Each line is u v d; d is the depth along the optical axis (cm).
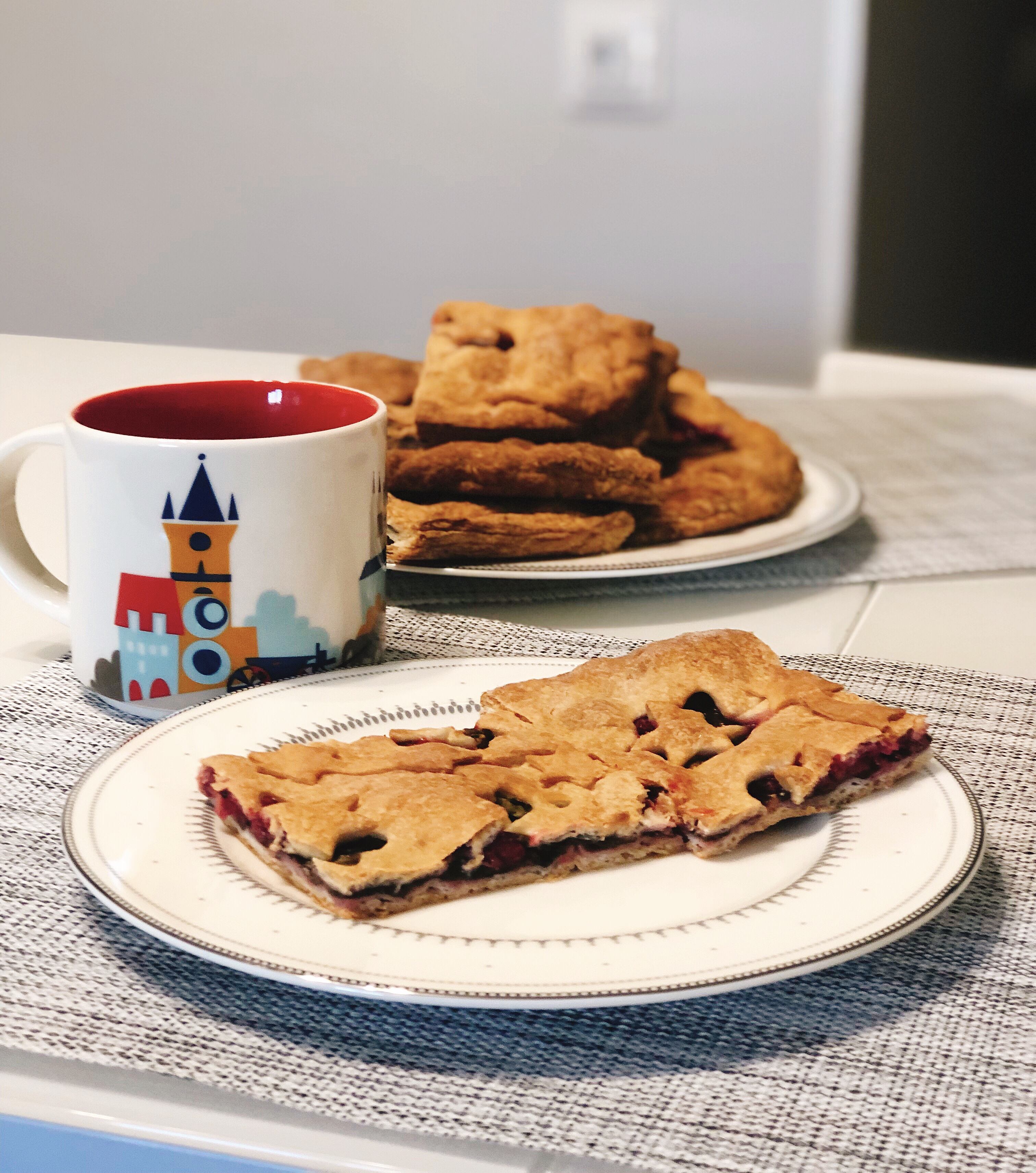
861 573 73
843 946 44
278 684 56
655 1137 41
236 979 45
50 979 45
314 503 55
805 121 202
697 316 215
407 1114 41
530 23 201
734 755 51
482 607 69
